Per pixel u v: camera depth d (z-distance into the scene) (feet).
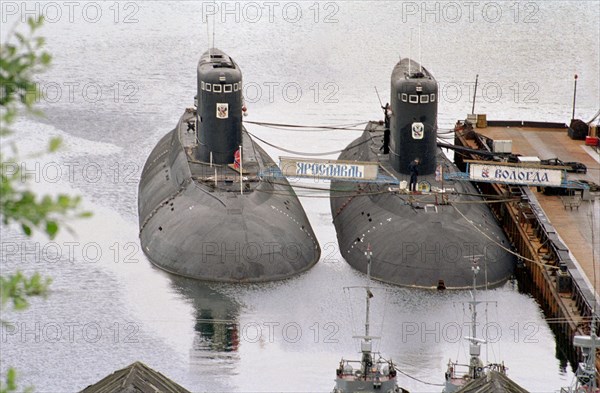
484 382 628.28
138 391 572.92
